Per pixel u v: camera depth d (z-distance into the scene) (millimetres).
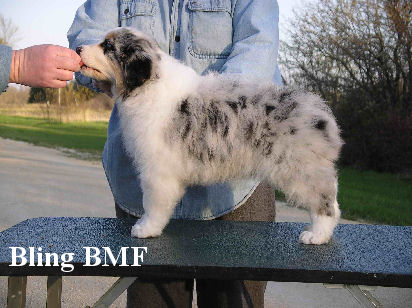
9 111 41969
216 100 2998
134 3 3645
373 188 11461
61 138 22750
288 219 7594
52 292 2586
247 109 2941
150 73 3025
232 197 3473
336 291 5410
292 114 2893
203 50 3500
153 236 2992
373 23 17016
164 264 2447
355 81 17562
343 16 17719
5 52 2504
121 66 3129
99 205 8914
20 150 17734
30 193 9867
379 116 15438
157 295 3365
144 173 3055
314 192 2906
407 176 14047
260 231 3164
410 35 16078
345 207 8711
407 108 16172
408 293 5332
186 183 3137
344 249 2812
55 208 8609
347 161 15805
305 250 2773
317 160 2883
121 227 3225
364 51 17219
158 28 3594
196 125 2977
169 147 2990
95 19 3742
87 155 16891
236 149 2945
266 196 3643
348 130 15781
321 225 2943
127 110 3098
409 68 16406
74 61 2666
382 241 3008
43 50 2568
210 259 2555
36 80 2588
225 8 3447
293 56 19031
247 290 3365
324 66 18453
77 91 37219
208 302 3377
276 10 3535
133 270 2439
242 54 3270
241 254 2664
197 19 3480
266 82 3090
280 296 5285
